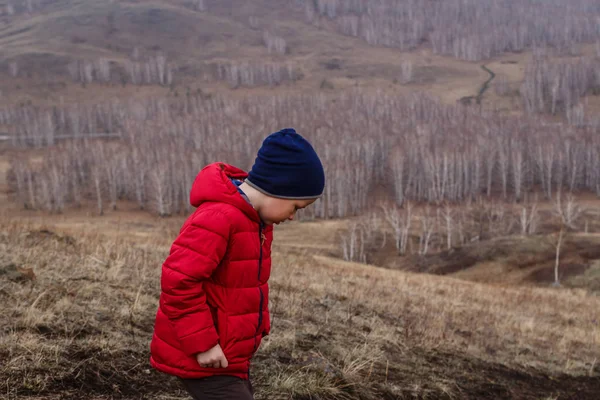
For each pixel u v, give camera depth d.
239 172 2.52
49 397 3.39
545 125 190.12
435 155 136.00
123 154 136.00
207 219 2.22
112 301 5.50
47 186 123.06
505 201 129.00
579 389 6.86
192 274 2.17
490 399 5.68
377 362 5.69
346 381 4.82
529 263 52.41
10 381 3.42
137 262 8.22
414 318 8.52
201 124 188.12
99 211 121.31
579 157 138.88
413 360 6.20
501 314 12.05
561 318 13.81
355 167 130.25
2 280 5.30
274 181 2.28
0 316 4.41
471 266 54.50
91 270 6.69
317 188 2.34
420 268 58.19
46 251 7.49
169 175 120.38
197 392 2.31
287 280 9.80
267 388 4.34
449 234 79.94
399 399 4.96
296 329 6.06
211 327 2.21
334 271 15.45
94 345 4.21
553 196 133.00
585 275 47.25
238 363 2.33
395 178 133.12
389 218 81.44
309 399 4.33
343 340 6.16
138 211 123.44
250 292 2.33
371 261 73.50
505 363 7.17
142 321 5.16
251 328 2.34
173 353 2.27
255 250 2.31
